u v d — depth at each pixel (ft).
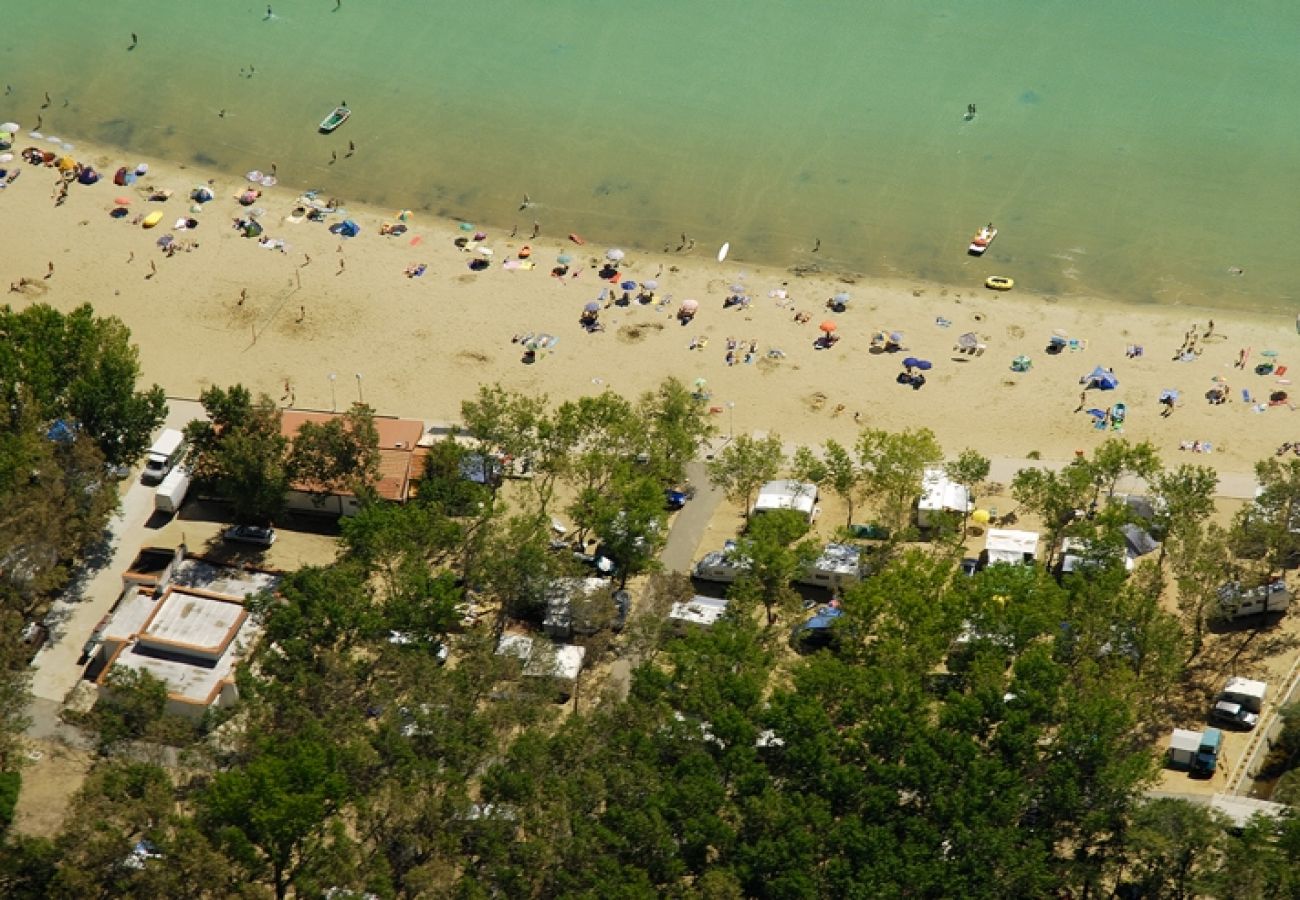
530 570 523.29
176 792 451.94
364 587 515.50
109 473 569.23
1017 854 412.77
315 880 404.57
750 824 420.77
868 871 404.16
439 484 569.23
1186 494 555.69
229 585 545.85
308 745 425.69
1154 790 479.00
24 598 526.16
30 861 407.64
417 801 417.08
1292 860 414.62
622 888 394.32
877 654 490.08
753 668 479.82
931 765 433.07
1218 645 535.19
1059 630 499.51
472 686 475.31
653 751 437.58
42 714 501.56
